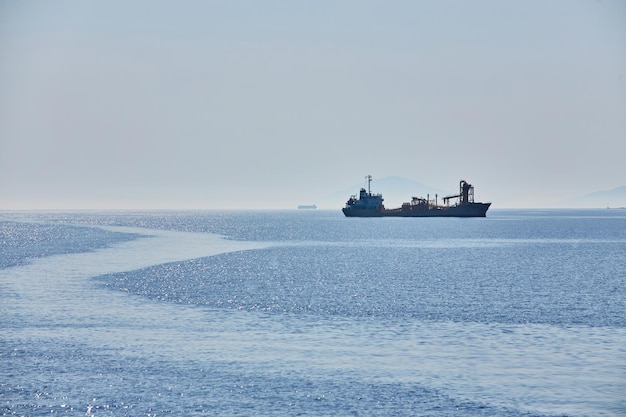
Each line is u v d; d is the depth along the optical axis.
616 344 61.50
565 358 56.53
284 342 62.19
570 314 77.62
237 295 94.25
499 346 60.62
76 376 51.06
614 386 49.03
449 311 79.62
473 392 47.94
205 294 95.19
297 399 46.38
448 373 52.22
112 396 46.56
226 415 43.28
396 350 59.19
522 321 72.94
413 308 82.00
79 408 44.22
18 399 45.91
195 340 62.94
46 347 60.16
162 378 50.75
